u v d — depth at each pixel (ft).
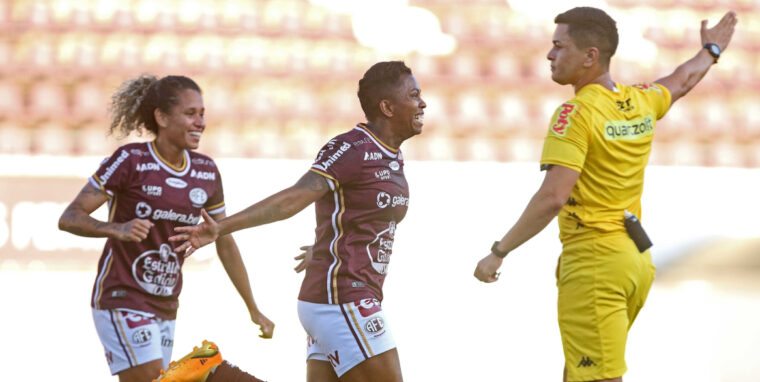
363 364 60.64
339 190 60.13
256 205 58.59
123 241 61.77
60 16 142.51
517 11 153.17
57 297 112.88
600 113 58.23
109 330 63.36
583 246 59.21
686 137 138.41
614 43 59.77
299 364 111.45
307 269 62.18
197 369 60.39
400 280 116.37
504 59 145.89
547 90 142.41
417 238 117.50
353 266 60.54
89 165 116.57
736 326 121.29
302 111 133.80
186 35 142.10
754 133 140.26
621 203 59.36
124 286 63.31
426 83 140.36
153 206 63.31
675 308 122.11
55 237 114.21
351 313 60.34
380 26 147.74
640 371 120.57
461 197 118.52
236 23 144.97
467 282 116.78
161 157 64.28
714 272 123.13
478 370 115.24
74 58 136.46
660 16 155.94
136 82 65.21
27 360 110.93
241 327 111.65
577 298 59.52
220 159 117.70
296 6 149.07
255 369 111.04
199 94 64.64
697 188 125.59
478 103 138.82
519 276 116.78
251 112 132.26
